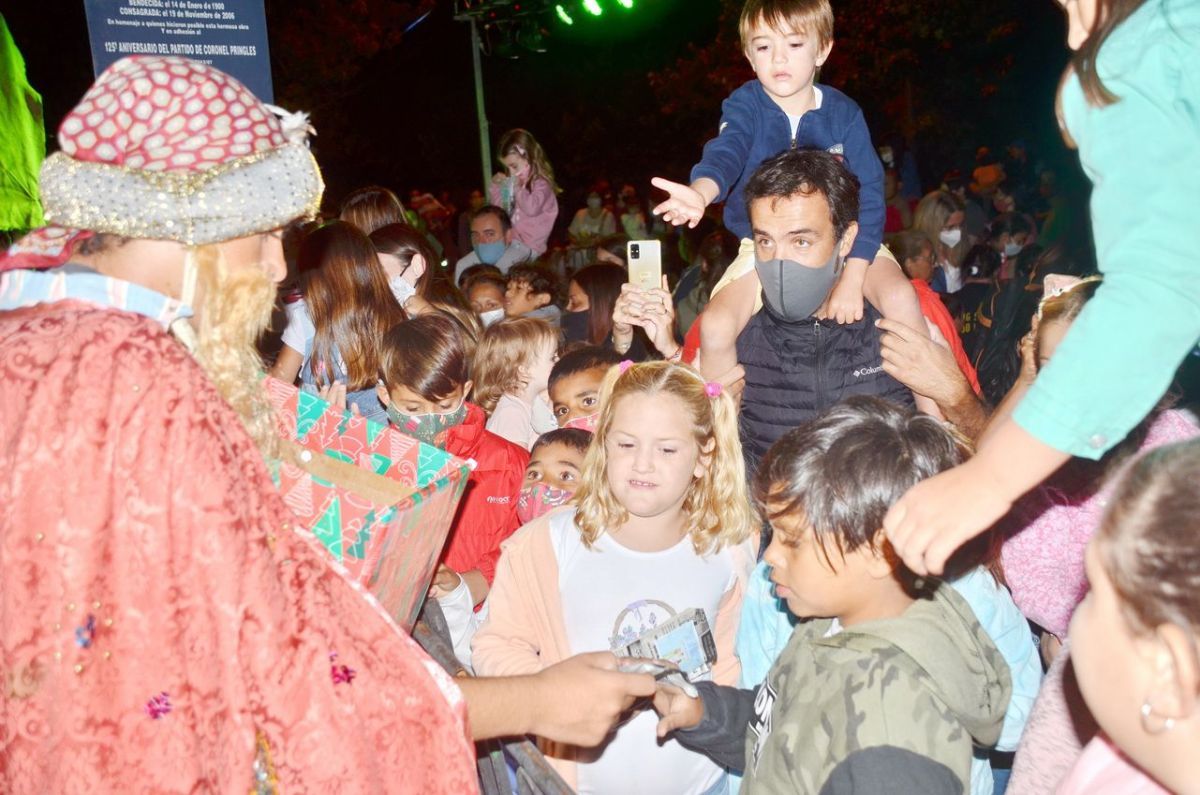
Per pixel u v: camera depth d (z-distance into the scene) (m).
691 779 2.54
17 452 1.32
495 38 14.39
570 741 1.87
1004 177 13.43
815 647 1.77
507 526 3.39
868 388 2.99
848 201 2.79
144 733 1.31
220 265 1.50
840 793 1.58
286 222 1.52
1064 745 1.69
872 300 3.09
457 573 3.09
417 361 3.30
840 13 19.55
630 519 2.52
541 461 3.31
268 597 1.37
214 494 1.34
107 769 1.31
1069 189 6.18
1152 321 1.42
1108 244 1.52
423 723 1.51
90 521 1.31
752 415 3.10
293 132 1.58
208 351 1.53
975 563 2.04
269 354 4.96
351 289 4.33
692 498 2.56
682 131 25.95
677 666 2.30
